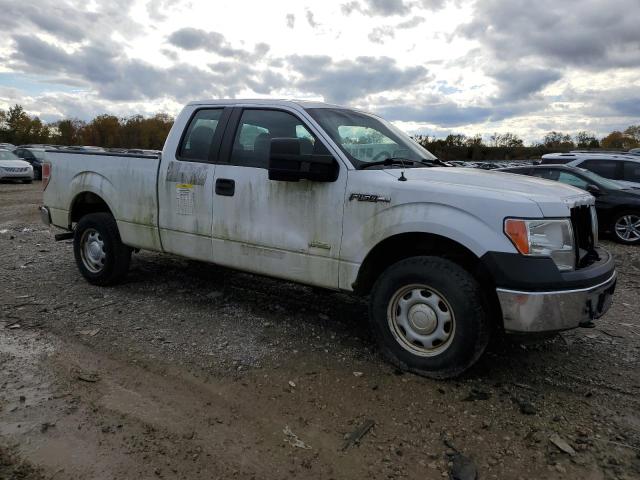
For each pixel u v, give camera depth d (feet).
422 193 11.39
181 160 15.64
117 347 13.15
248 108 14.84
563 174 35.86
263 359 12.61
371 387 11.29
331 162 12.44
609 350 13.69
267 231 13.75
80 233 18.52
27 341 13.46
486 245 10.57
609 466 8.72
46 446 8.99
